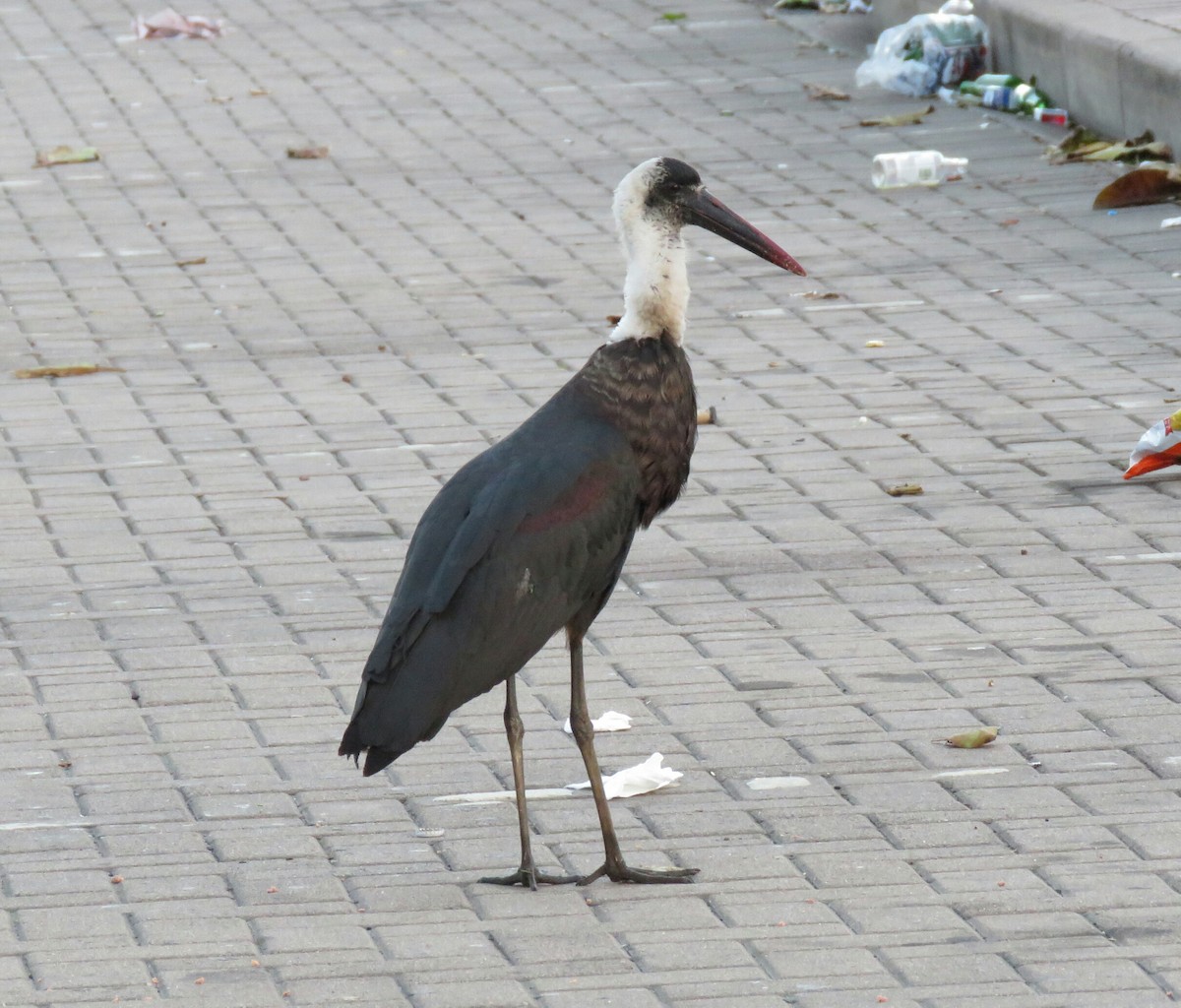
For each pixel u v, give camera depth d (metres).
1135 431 15.02
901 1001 7.78
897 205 21.47
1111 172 22.14
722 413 15.82
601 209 21.83
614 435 9.02
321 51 30.58
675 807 9.76
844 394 16.16
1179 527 13.27
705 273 19.73
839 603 12.29
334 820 9.73
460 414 15.96
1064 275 18.89
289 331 18.23
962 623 11.91
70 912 8.78
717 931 8.46
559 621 8.73
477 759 10.42
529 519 8.64
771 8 32.25
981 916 8.49
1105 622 11.81
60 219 22.09
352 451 15.24
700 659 11.57
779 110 25.83
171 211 22.31
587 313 18.47
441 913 8.73
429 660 8.37
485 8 33.47
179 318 18.67
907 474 14.42
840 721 10.67
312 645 11.88
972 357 16.83
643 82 27.77
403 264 20.14
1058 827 9.36
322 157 24.36
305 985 8.06
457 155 24.31
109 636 12.08
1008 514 13.62
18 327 18.48
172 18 31.88
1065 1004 7.70
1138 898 8.61
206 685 11.34
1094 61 23.14
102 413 16.20
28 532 13.79
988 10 26.06
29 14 34.44
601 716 10.82
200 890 8.99
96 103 27.59
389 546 13.45
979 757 10.18
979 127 24.50
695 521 13.75
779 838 9.39
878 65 26.66
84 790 10.06
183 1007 7.89
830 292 18.77
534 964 8.23
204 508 14.20
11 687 11.35
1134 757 10.11
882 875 8.95
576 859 9.26
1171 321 17.42
